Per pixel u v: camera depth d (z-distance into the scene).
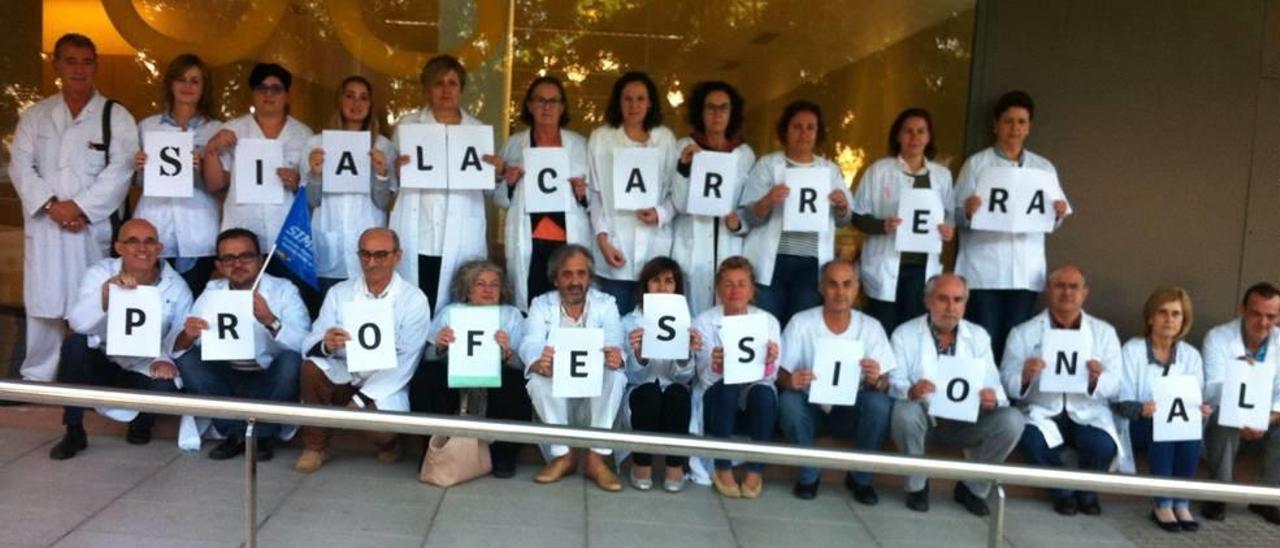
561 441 2.79
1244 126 5.17
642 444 2.79
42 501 3.85
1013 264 4.75
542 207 4.68
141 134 4.75
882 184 4.86
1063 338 4.30
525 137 4.87
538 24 6.77
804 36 6.47
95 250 4.72
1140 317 5.30
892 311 4.90
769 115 6.59
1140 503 4.59
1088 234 5.24
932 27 5.61
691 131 4.91
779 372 4.43
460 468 4.24
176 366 4.36
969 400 4.20
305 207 4.58
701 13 6.70
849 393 4.20
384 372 4.34
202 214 4.74
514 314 4.45
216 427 4.52
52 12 6.15
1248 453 4.76
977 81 5.19
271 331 4.30
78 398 2.80
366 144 4.61
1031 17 5.13
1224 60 5.14
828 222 4.64
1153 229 5.23
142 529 3.64
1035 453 4.34
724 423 4.32
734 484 4.35
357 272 4.72
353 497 4.06
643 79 4.76
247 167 4.58
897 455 2.80
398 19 6.62
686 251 4.81
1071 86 5.16
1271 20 5.10
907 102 5.81
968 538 4.00
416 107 6.64
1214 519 4.44
